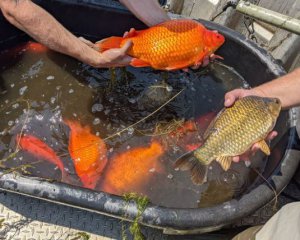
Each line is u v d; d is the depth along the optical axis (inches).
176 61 29.9
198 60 30.2
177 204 30.1
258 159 32.0
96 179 31.0
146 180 31.3
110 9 37.7
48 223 29.7
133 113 35.5
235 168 31.9
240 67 37.3
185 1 46.3
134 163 32.2
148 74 38.3
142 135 34.0
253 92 26.1
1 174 26.1
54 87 36.9
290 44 38.1
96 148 32.9
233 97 25.6
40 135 33.6
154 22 33.8
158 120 35.1
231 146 24.0
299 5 36.5
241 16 41.4
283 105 26.2
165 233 27.5
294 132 28.9
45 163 31.8
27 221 29.6
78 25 39.7
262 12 31.8
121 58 29.7
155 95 36.8
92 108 35.7
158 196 30.5
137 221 25.2
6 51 39.2
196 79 38.0
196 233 26.6
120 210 25.3
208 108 36.0
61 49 30.2
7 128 33.9
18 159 31.9
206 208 25.5
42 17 28.9
